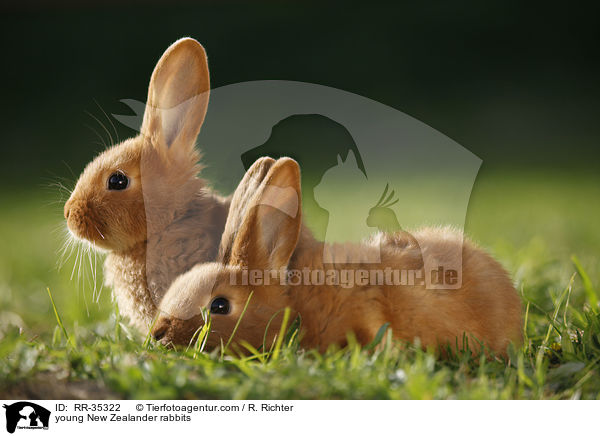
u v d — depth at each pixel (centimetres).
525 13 3516
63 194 927
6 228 1684
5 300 1105
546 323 840
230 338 683
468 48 3281
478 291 749
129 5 3691
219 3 3719
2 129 2708
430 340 726
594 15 3478
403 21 3488
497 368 662
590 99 2902
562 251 1295
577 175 2216
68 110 2833
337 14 3575
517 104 2859
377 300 711
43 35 3434
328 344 705
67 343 718
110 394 607
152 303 788
